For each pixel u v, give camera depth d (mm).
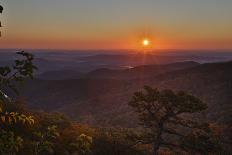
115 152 15516
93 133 18312
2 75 2955
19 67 3041
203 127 16516
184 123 16688
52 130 3795
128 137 17469
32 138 10953
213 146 15961
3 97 3010
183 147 16219
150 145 22266
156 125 17203
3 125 10406
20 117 3404
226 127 38438
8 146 3184
